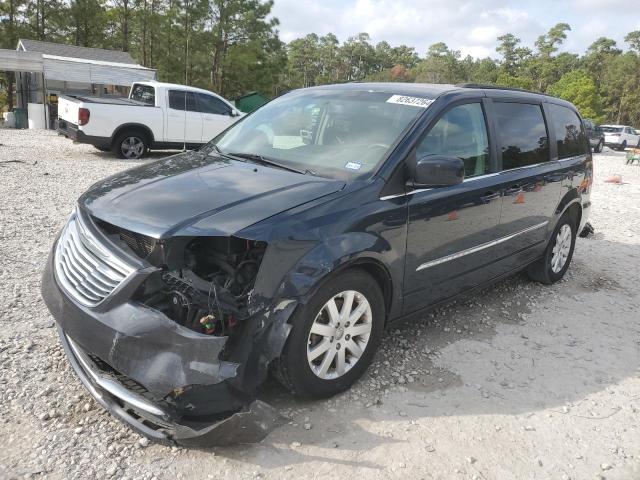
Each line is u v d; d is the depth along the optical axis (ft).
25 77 97.50
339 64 386.32
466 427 10.61
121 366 8.79
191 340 8.50
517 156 15.75
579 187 18.95
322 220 10.18
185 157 13.57
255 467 9.03
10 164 36.63
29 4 124.36
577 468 9.77
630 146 122.83
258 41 123.13
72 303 9.63
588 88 208.33
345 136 12.91
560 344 14.60
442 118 13.11
